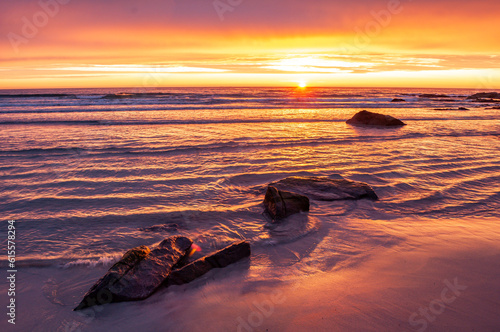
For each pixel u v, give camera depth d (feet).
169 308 13.71
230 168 38.29
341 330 12.03
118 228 22.30
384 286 15.02
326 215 24.50
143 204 26.84
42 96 175.22
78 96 172.35
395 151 48.55
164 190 30.35
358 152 47.73
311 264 17.49
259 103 137.69
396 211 25.55
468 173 36.50
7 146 49.96
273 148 50.42
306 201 25.07
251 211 25.46
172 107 111.55
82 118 84.38
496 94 237.66
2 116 86.48
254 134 63.77
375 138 60.29
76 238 20.80
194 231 21.91
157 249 17.11
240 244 18.04
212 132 65.87
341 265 17.31
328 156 44.93
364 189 28.48
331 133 66.13
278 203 23.95
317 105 134.62
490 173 36.50
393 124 78.18
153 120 81.66
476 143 55.98
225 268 16.99
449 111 122.31
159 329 12.39
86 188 30.76
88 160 41.78
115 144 52.49
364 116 81.76
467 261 17.39
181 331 12.22
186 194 29.32
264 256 18.45
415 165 39.86
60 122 76.84
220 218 24.09
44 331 12.55
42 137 58.39
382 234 21.26
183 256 17.74
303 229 22.06
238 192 30.04
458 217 24.39
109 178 34.01
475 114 111.96
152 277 15.19
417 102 172.96
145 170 37.19
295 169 37.78
